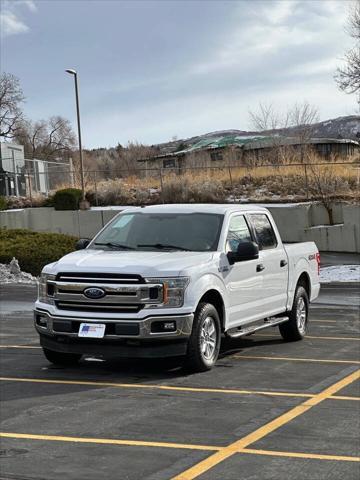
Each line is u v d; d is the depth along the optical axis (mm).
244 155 45719
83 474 5102
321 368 9234
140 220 9992
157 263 8516
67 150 100125
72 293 8508
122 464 5324
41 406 7176
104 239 9898
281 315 11336
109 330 8273
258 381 8375
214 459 5434
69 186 40688
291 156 41562
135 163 71812
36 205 38344
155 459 5441
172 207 10219
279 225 31703
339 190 33406
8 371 9070
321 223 31844
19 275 22453
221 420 6598
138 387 8039
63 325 8484
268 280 10477
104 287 8359
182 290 8391
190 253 9133
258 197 35469
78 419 6648
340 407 7133
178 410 6980
